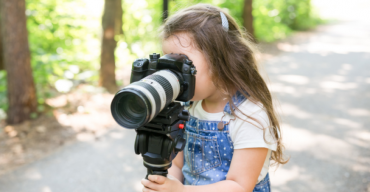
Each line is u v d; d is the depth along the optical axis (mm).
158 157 924
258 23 10797
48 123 4055
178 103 939
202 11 1050
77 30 7430
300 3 13859
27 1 6145
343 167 3023
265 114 1046
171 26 1023
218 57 1004
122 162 3277
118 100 767
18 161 3258
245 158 1001
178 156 1271
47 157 3344
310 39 11688
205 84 1012
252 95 1051
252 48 1139
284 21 13359
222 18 1047
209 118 1102
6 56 3922
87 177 3014
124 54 7379
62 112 4383
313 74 6781
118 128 4043
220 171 1078
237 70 1040
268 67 7469
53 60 5234
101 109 4574
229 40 1043
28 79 4051
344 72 6934
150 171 974
